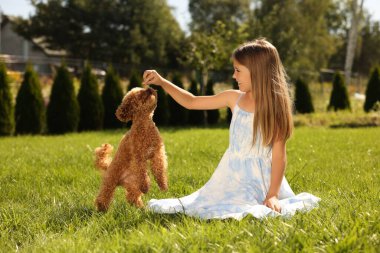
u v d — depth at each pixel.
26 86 14.52
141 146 3.79
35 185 5.68
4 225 3.84
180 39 46.69
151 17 44.53
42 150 9.23
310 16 42.59
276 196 3.74
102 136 12.87
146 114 3.81
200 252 2.77
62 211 4.12
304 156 7.98
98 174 6.09
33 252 3.06
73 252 2.91
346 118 16.78
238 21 49.41
